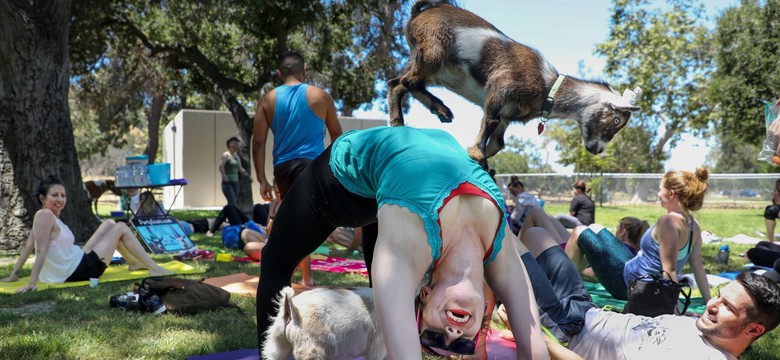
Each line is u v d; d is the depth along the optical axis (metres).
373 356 2.80
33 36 8.95
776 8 21.36
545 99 4.09
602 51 27.92
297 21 14.96
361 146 2.37
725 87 22.42
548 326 3.47
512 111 4.02
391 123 3.95
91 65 18.22
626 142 37.84
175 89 22.38
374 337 2.78
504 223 2.16
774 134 3.32
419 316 2.06
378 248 2.03
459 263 2.01
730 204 27.58
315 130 4.85
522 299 2.18
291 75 5.02
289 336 2.73
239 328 4.30
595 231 5.23
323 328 2.66
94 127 37.94
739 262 8.58
